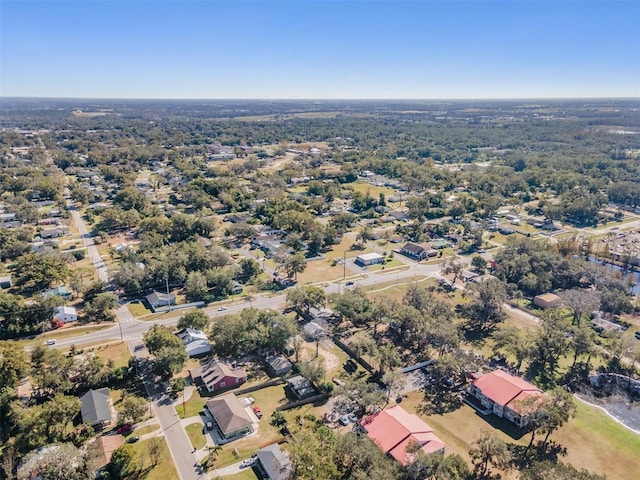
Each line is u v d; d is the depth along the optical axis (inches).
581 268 6254.9
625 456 3240.7
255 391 3885.3
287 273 6550.2
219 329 4409.5
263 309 5442.9
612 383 4146.2
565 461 3159.5
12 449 2984.7
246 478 2908.5
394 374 3784.5
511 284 5954.7
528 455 3189.0
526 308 5689.0
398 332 4933.6
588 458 3201.3
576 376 4227.4
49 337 4677.7
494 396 3663.9
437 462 2701.8
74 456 2812.5
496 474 3004.4
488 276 6569.9
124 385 3878.0
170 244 7618.1
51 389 3580.2
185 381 3959.2
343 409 3649.1
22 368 3641.7
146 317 5172.2
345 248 7869.1
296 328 4515.3
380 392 3567.9
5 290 5674.2
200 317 4702.3
